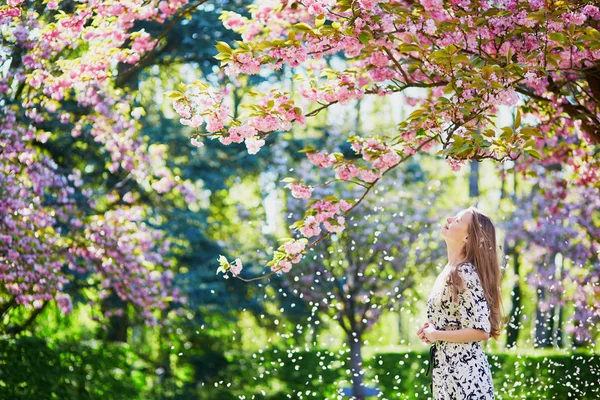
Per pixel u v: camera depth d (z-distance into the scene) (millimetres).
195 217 13578
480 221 4328
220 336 13695
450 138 4969
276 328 13609
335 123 14602
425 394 8938
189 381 13578
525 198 15266
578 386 7945
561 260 15211
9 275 9234
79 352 12047
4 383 11047
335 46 5230
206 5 13508
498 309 4309
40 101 9516
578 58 5281
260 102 5398
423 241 12406
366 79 5855
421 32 5195
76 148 11953
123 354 12781
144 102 15109
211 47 13305
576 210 11992
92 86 9602
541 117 7195
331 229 5539
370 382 12188
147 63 13336
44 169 9750
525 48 5203
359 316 12203
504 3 5121
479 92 4723
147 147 13391
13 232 9133
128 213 10547
